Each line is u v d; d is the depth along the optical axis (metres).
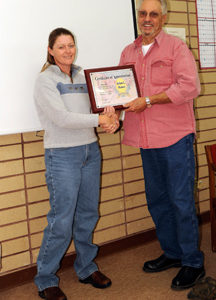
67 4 2.07
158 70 1.91
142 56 1.98
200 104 2.84
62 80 1.79
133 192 2.57
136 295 1.94
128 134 2.10
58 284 2.06
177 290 1.96
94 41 2.20
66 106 1.79
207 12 2.79
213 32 2.84
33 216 2.16
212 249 2.39
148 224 2.66
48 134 1.83
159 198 2.14
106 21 2.23
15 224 2.10
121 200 2.52
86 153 1.87
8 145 2.03
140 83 1.98
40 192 2.17
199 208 2.93
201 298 1.83
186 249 2.01
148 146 1.98
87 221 2.02
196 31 2.75
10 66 1.92
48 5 2.00
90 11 2.16
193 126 2.00
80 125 1.74
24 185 2.11
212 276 2.06
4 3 1.86
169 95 1.81
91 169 1.93
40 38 1.99
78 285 2.10
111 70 1.90
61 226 1.83
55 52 1.77
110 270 2.25
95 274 2.07
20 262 2.14
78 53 2.15
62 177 1.80
